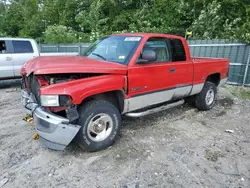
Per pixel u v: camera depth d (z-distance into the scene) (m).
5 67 7.31
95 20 17.81
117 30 17.42
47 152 3.23
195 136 3.90
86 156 3.14
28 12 23.66
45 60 3.24
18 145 3.41
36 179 2.65
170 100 4.36
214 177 2.78
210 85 5.21
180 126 4.31
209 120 4.73
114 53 3.75
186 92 4.58
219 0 12.59
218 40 8.89
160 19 15.80
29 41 7.92
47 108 2.92
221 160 3.16
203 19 12.37
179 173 2.82
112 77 3.18
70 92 2.76
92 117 3.08
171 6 15.56
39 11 22.83
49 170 2.82
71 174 2.75
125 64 3.41
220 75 5.41
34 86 3.15
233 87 8.16
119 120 3.43
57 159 3.06
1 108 5.22
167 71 3.97
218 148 3.50
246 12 11.95
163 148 3.43
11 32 25.52
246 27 9.41
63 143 2.86
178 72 4.20
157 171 2.85
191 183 2.64
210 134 4.01
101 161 3.03
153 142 3.60
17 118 4.54
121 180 2.66
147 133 3.92
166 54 4.07
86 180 2.65
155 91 3.84
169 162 3.05
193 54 9.73
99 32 16.81
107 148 3.36
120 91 3.34
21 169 2.83
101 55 3.90
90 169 2.86
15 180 2.62
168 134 3.92
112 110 3.29
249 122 4.68
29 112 3.31
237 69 8.41
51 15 21.89
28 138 3.64
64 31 17.02
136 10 17.45
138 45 3.58
